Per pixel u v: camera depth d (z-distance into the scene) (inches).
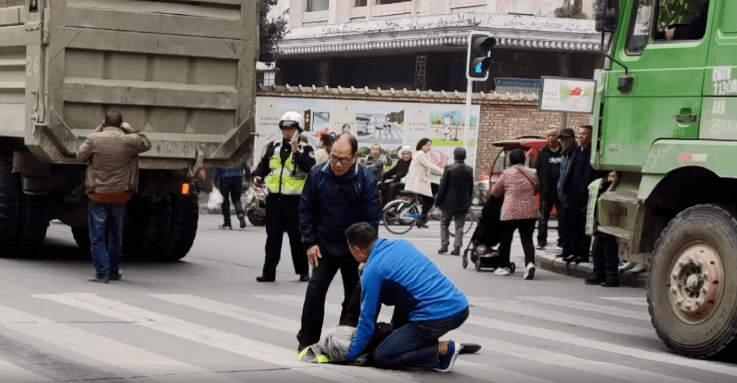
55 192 532.1
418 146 856.9
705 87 369.7
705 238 358.3
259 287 497.4
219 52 518.6
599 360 346.9
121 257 602.9
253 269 569.6
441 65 1482.5
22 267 526.6
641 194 389.1
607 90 414.3
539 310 468.1
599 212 428.5
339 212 335.6
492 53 1387.8
